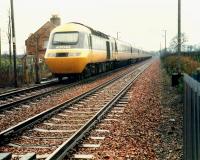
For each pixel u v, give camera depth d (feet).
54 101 55.11
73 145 27.04
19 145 28.86
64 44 87.81
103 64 121.39
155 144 28.73
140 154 25.89
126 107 47.26
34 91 70.49
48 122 38.14
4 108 46.78
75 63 86.38
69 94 63.98
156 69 149.79
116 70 148.87
